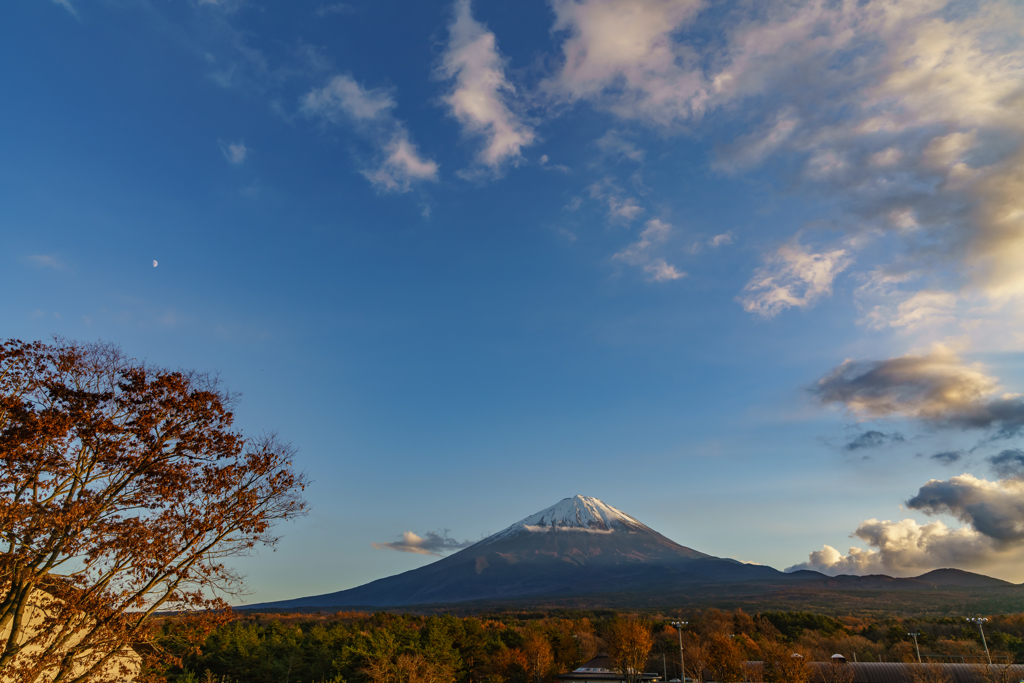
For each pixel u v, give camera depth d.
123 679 18.19
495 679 66.06
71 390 16.80
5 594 16.09
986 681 60.59
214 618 17.81
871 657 97.44
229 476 18.38
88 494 16.64
